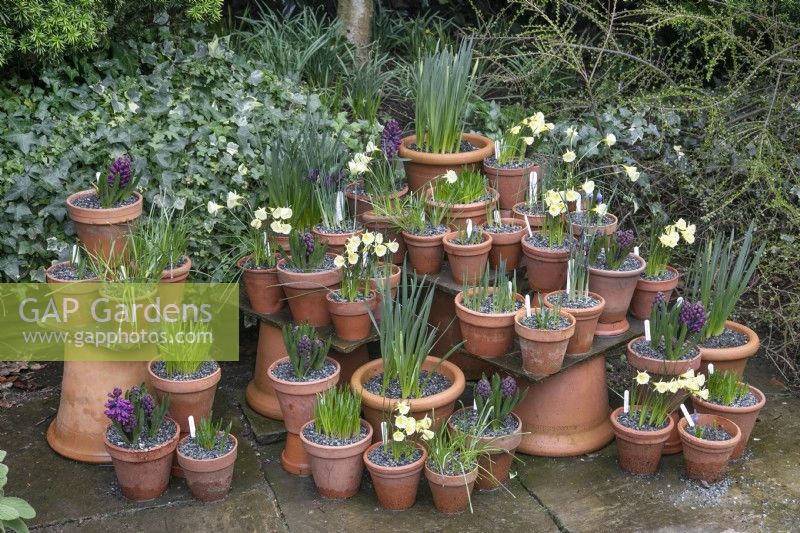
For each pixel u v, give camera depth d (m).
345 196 3.73
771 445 3.34
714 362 3.31
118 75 3.94
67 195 3.49
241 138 3.77
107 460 3.21
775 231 4.10
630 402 3.36
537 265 3.39
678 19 4.35
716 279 3.62
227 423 3.49
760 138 3.98
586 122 4.39
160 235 3.21
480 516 2.95
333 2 5.77
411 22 5.53
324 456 2.93
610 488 3.09
